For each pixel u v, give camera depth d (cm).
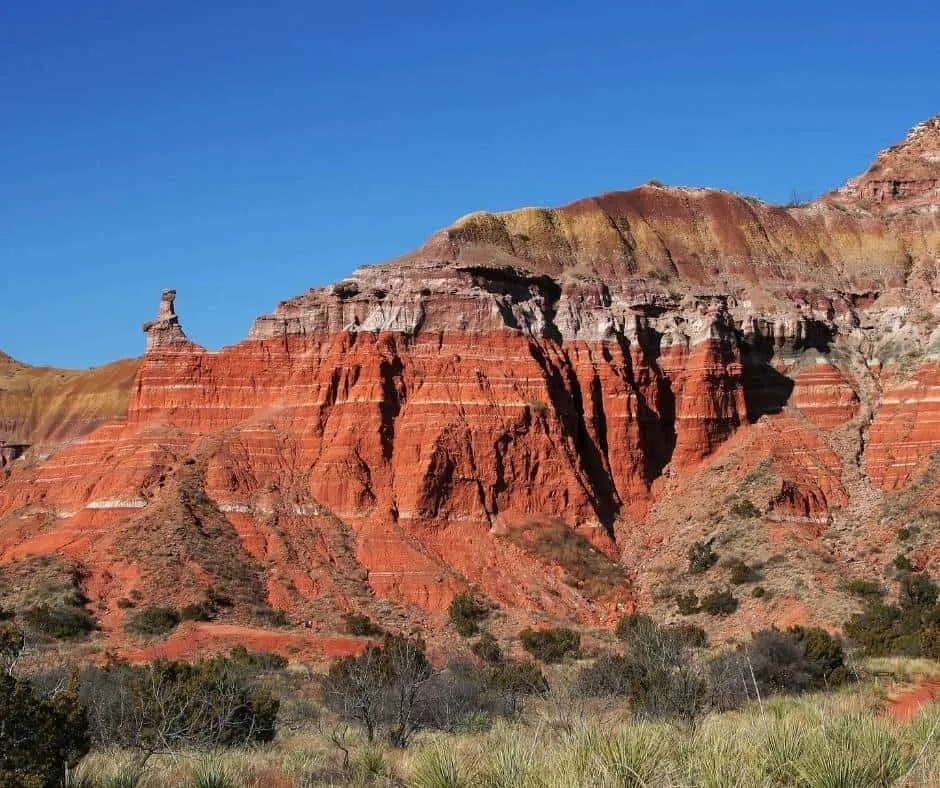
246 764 3038
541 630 8662
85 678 4881
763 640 5538
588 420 11500
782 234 14812
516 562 10044
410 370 11175
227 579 9362
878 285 14075
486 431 10744
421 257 12681
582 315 12150
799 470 10994
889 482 10731
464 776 2300
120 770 2756
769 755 2177
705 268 14038
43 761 2650
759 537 9894
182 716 3700
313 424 11069
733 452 11456
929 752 2178
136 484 10556
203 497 10400
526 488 10700
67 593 8869
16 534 10681
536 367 11225
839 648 5612
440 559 10044
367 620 8875
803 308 13000
